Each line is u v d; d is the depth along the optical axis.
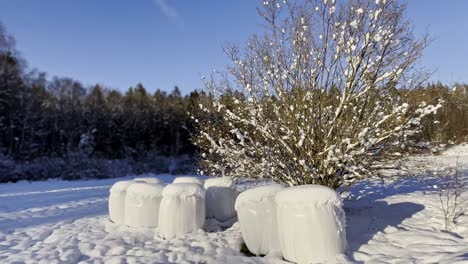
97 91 55.16
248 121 6.19
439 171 7.67
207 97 7.46
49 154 33.41
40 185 18.28
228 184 6.79
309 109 5.75
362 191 9.54
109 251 5.29
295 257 4.40
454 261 3.75
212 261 4.75
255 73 6.43
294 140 5.86
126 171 26.97
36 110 36.88
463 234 5.13
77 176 23.41
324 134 5.78
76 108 42.12
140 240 5.79
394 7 5.55
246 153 6.70
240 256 4.94
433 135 7.27
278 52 6.12
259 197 5.05
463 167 11.71
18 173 21.72
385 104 5.79
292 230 4.40
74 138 38.12
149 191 6.55
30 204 10.62
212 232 6.05
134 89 63.44
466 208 6.70
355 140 5.55
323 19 5.71
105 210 9.09
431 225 5.68
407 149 6.57
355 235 5.34
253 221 5.03
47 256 5.16
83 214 8.52
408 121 5.45
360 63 5.48
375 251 4.61
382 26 5.45
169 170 28.78
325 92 5.82
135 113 44.56
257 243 4.99
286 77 5.92
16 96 34.69
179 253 5.05
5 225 7.40
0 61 35.34
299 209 4.36
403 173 7.35
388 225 5.79
